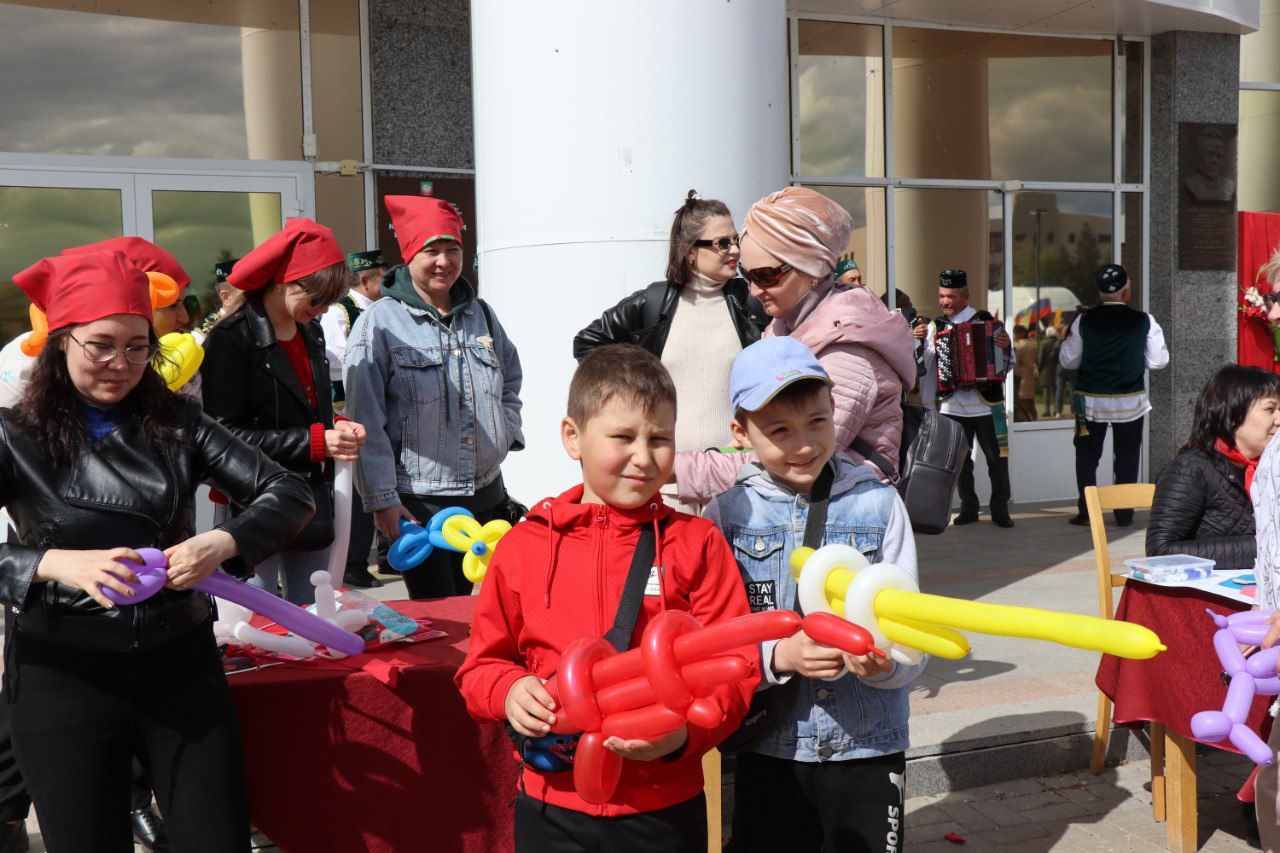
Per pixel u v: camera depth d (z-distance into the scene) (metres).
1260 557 2.83
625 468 1.93
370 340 3.52
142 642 2.12
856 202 8.83
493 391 3.71
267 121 7.44
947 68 8.98
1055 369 9.55
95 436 2.14
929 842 3.52
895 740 2.30
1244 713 2.09
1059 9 8.55
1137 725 3.72
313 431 3.07
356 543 6.17
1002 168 9.20
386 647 2.76
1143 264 9.58
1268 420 3.66
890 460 2.81
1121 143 9.49
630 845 1.92
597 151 4.20
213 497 3.18
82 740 2.09
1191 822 3.42
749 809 2.39
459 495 3.61
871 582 1.65
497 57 4.38
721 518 2.36
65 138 6.96
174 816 2.18
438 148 7.84
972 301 9.21
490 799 2.64
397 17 7.64
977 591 6.22
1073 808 3.78
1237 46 9.44
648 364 1.95
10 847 3.21
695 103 4.20
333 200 7.59
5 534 2.56
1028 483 9.51
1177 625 3.43
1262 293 9.62
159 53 7.12
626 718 1.63
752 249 2.90
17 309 6.86
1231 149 9.50
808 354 2.18
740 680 1.59
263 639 2.58
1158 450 9.62
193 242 7.27
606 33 4.16
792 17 8.45
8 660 2.13
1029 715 4.17
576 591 1.98
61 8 6.87
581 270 4.27
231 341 3.12
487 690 1.91
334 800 2.53
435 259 3.56
